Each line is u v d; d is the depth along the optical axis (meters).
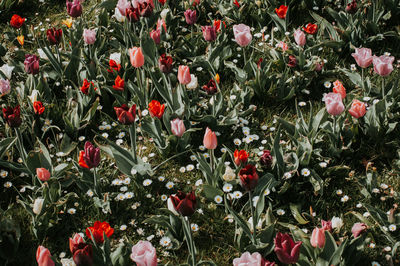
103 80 4.65
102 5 5.76
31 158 3.67
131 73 4.69
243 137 4.12
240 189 3.60
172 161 3.95
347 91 4.59
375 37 4.97
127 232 3.42
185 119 4.07
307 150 3.67
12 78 4.85
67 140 4.06
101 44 4.93
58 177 3.70
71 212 3.45
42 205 3.25
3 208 3.65
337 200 3.58
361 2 5.24
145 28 5.26
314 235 2.81
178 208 2.57
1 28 5.82
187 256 3.25
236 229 3.25
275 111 4.40
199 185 3.71
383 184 3.52
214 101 4.14
